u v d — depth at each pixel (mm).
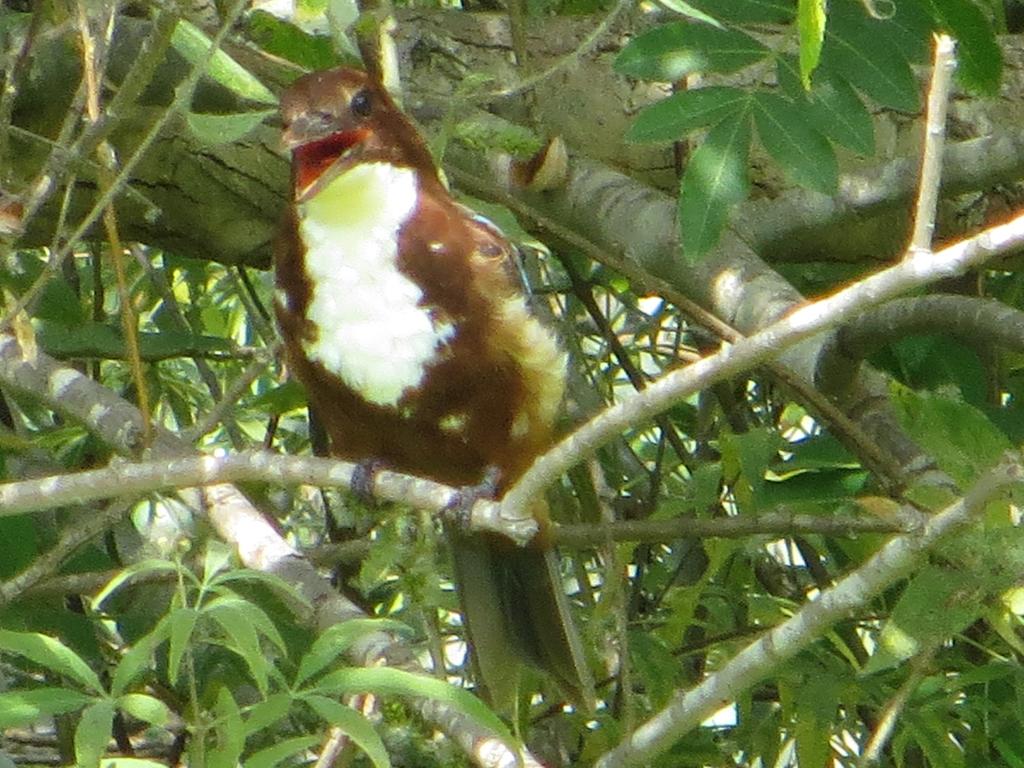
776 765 8469
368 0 8227
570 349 9883
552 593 7941
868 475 8906
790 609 9000
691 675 9781
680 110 7590
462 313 7301
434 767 7336
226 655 8805
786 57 7750
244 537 7555
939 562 6848
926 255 5102
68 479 6395
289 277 7488
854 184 9594
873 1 7559
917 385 9586
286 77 8750
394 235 7332
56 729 9570
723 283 8914
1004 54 9453
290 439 11922
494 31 9859
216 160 9578
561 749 8992
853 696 8117
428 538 7598
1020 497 6246
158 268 11773
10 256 8781
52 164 6754
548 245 9984
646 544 9914
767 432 8461
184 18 6570
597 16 10023
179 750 9094
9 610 8422
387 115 7582
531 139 7984
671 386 5496
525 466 7543
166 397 11297
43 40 7512
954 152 9305
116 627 10109
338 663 7578
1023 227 5004
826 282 10656
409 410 7441
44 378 8133
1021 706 7406
